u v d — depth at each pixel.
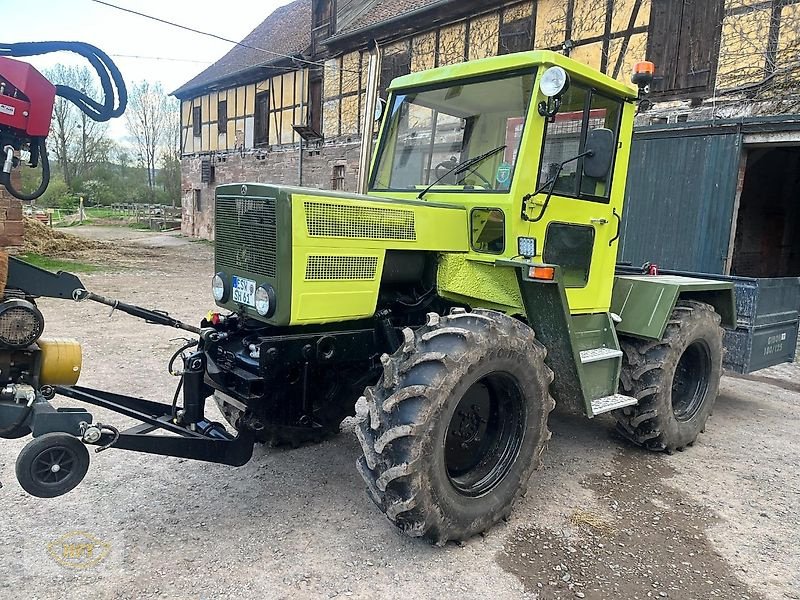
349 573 2.68
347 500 3.35
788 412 5.30
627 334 4.14
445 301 3.53
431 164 3.70
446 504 2.77
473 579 2.69
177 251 19.23
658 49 9.18
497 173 3.32
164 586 2.53
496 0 11.41
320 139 17.48
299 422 3.26
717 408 5.37
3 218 4.07
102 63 2.79
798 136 7.05
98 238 24.02
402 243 3.14
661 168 8.23
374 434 2.71
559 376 3.41
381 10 15.15
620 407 3.73
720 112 8.51
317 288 2.87
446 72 3.60
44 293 2.73
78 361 2.83
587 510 3.38
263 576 2.63
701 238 7.91
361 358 3.22
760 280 5.01
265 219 2.87
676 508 3.44
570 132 3.45
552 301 3.19
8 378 2.62
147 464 3.69
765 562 2.92
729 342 5.16
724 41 8.44
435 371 2.67
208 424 3.18
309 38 18.69
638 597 2.62
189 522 3.04
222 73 22.08
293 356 2.98
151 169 49.25
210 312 3.46
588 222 3.67
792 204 11.53
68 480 2.51
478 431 3.13
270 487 3.46
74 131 44.34
